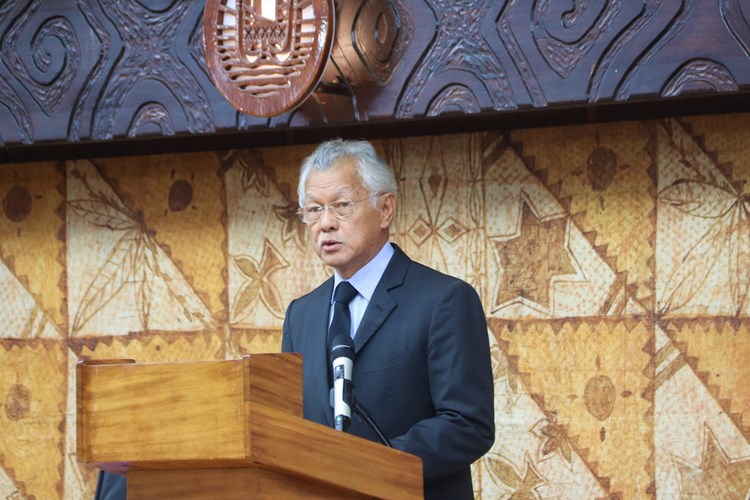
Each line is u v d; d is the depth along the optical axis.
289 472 2.95
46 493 7.48
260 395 2.82
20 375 7.58
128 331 7.43
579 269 6.64
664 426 6.43
